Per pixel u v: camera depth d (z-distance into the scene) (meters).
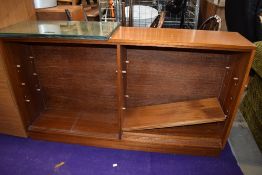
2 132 1.47
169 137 1.32
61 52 1.35
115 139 1.33
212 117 1.21
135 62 1.32
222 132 1.29
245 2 1.71
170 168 1.26
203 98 1.40
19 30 1.12
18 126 1.40
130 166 1.28
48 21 1.31
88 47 1.30
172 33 1.12
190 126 1.40
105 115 1.52
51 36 1.04
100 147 1.41
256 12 1.71
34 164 1.28
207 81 1.33
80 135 1.36
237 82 1.09
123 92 1.27
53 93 1.53
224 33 1.15
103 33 1.05
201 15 2.57
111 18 1.77
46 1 1.58
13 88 1.26
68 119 1.49
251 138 1.48
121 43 1.02
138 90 1.42
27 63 1.36
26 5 1.37
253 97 1.52
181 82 1.35
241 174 1.22
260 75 1.28
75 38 1.03
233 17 1.97
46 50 1.36
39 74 1.47
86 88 1.47
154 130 1.36
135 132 1.34
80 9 1.68
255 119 1.44
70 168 1.26
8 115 1.36
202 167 1.27
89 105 1.54
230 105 1.17
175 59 1.28
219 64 1.26
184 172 1.24
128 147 1.37
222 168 1.26
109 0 1.77
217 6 2.33
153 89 1.40
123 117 1.33
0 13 1.15
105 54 1.31
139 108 1.45
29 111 1.43
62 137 1.40
